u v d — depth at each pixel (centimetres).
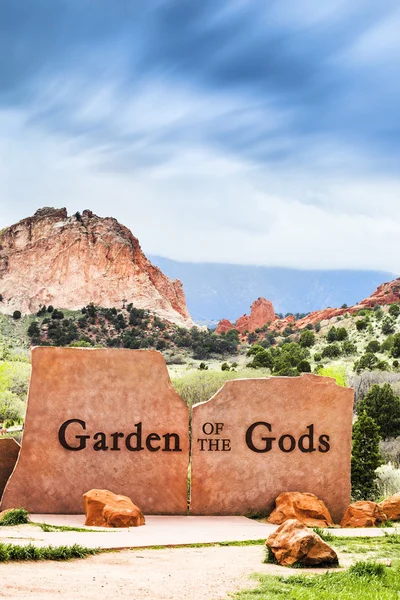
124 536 1457
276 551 1271
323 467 1884
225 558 1303
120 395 1858
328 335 16612
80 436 1836
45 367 1848
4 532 1488
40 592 1008
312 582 1124
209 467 1853
